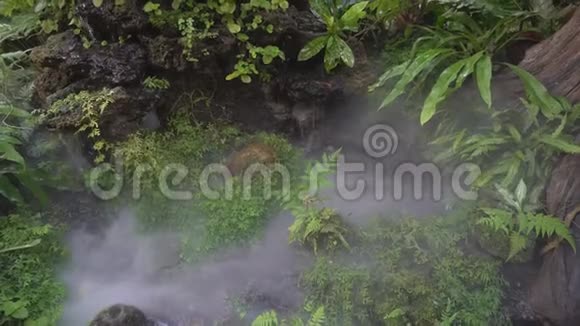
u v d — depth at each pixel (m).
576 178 2.56
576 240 2.53
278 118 3.34
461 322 2.50
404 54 3.54
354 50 3.44
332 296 2.60
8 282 2.62
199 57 3.01
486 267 2.59
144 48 3.05
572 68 2.81
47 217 3.06
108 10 2.96
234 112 3.32
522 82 2.96
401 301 2.53
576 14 2.82
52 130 3.02
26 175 2.97
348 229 2.71
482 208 2.66
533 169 2.68
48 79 3.18
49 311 2.61
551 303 2.53
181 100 3.21
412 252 2.68
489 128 2.95
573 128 2.70
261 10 3.12
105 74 2.95
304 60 3.28
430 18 3.90
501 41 3.35
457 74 2.86
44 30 3.38
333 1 3.42
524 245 2.48
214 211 2.92
